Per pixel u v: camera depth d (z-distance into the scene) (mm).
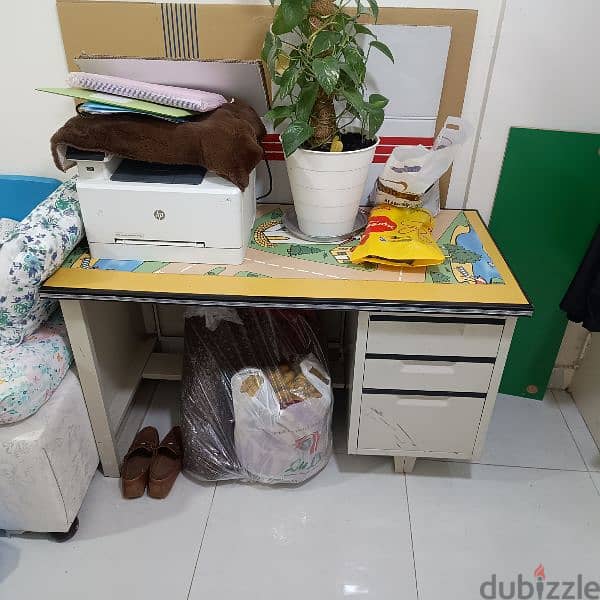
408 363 1369
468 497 1595
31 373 1264
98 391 1453
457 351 1340
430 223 1484
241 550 1443
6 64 1516
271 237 1476
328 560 1422
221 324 1651
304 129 1247
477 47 1447
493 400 1416
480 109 1533
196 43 1460
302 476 1578
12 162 1672
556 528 1514
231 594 1345
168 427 1801
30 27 1463
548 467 1696
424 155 1427
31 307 1289
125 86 1248
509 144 1565
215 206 1264
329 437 1618
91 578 1378
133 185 1259
